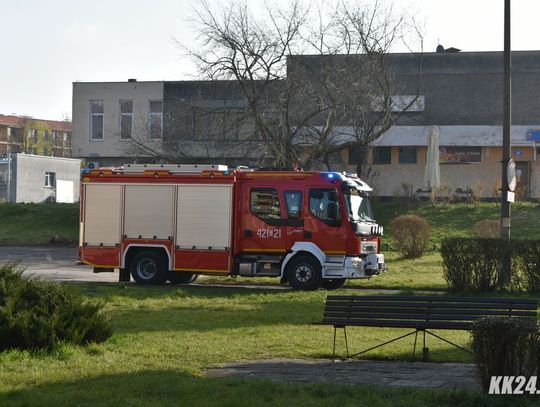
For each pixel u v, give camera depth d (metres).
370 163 77.06
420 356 19.41
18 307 18.78
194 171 38.38
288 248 37.16
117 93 88.44
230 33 58.81
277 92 59.22
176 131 69.62
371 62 60.66
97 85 88.94
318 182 37.09
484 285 33.91
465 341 21.77
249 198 37.81
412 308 18.80
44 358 17.80
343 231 36.72
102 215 39.59
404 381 16.22
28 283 19.31
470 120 79.62
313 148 61.59
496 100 79.50
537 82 79.31
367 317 19.08
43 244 67.75
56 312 18.94
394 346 20.94
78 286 36.38
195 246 38.22
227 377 16.47
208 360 18.67
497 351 13.62
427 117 79.94
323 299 32.03
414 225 51.75
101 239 39.59
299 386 15.10
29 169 106.94
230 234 37.81
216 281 42.00
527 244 33.62
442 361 18.80
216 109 61.62
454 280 34.25
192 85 86.12
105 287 36.00
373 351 20.00
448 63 80.12
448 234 61.62
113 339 20.58
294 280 37.06
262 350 20.09
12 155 104.88
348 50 60.50
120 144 88.56
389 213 68.38
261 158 60.56
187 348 20.09
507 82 34.75
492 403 13.18
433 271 44.75
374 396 14.26
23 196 105.94
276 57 58.91
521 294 33.25
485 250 33.88
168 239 38.59
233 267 37.81
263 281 42.25
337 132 63.53
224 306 29.48
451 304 18.48
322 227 36.78
